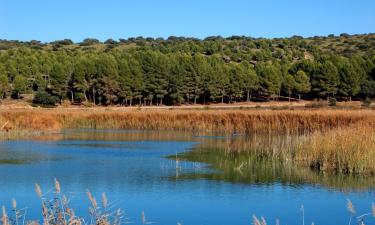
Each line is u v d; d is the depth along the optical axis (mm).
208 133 51969
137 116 59156
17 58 127938
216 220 18391
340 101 122625
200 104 119375
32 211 18781
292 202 21109
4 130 48531
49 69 125438
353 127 36781
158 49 179125
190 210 19578
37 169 28312
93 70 113562
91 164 30328
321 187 23922
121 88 112125
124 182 24906
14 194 21969
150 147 39188
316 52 190750
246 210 19875
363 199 21594
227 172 27875
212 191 23094
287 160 30359
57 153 35094
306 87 123750
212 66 124812
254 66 144000
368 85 122562
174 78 114312
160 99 118312
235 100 124375
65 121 59844
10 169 28219
